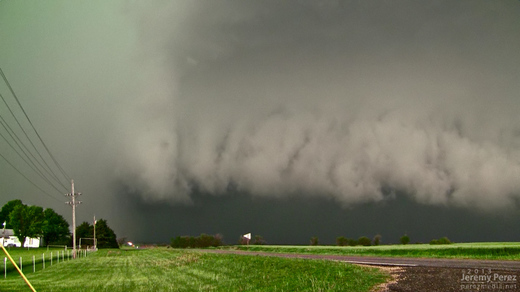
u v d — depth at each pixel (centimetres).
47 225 18425
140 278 4712
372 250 6362
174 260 7231
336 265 3612
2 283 4375
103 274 5406
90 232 19862
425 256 4856
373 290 2489
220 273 4544
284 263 4278
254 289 3269
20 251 14375
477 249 4719
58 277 5100
